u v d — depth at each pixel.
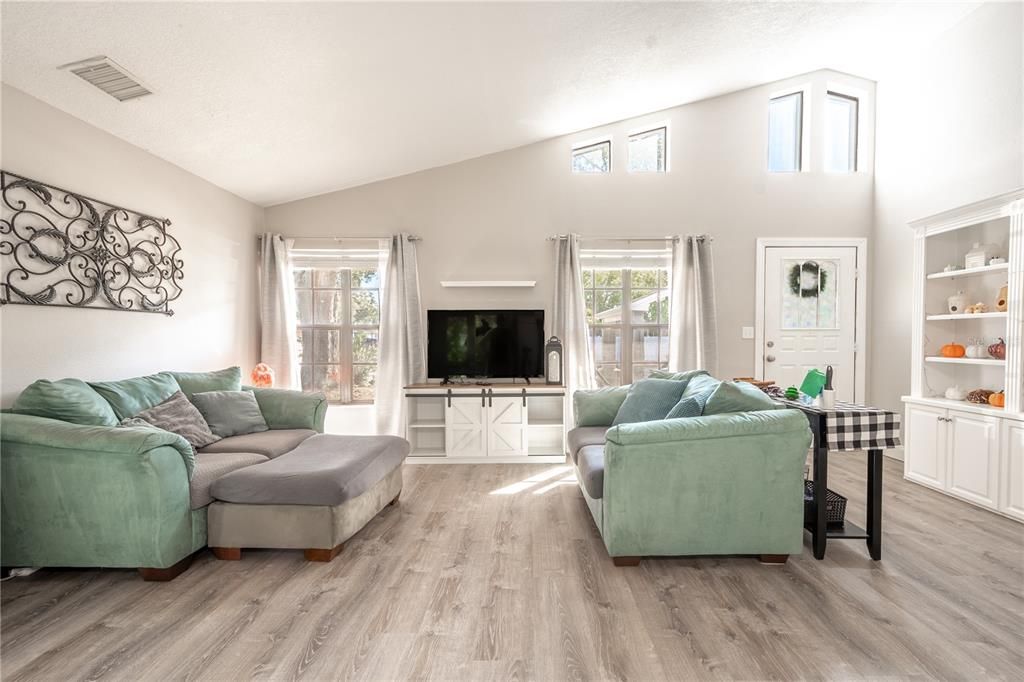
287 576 2.34
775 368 4.96
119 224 3.28
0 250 2.53
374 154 4.32
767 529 2.41
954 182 3.99
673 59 3.91
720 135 4.92
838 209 4.93
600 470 2.58
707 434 2.37
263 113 3.36
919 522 2.98
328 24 2.61
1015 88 3.48
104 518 2.27
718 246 4.94
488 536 2.81
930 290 3.80
